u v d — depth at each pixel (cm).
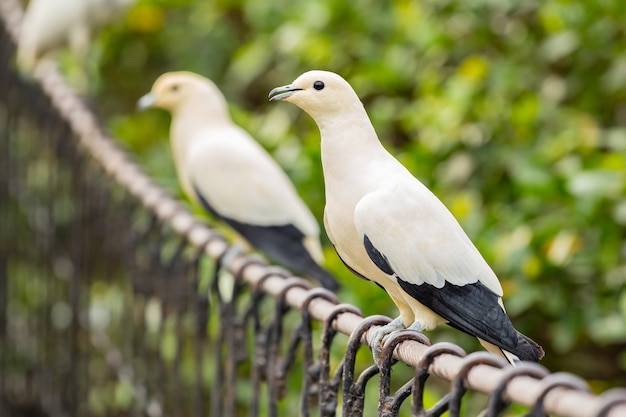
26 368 1124
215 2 1304
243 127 1062
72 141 984
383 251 459
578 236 827
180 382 690
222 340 627
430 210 463
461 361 358
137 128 1327
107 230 860
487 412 336
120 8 1238
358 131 486
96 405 976
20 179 1217
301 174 953
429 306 463
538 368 329
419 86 1034
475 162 952
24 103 1216
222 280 820
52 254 1020
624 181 791
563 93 980
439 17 1038
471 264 465
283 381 521
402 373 854
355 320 456
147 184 771
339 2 1106
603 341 878
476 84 965
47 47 1203
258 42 1191
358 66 1077
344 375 446
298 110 1152
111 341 905
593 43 948
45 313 1054
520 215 872
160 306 725
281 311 529
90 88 1250
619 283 822
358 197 476
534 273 817
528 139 956
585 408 298
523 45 1012
